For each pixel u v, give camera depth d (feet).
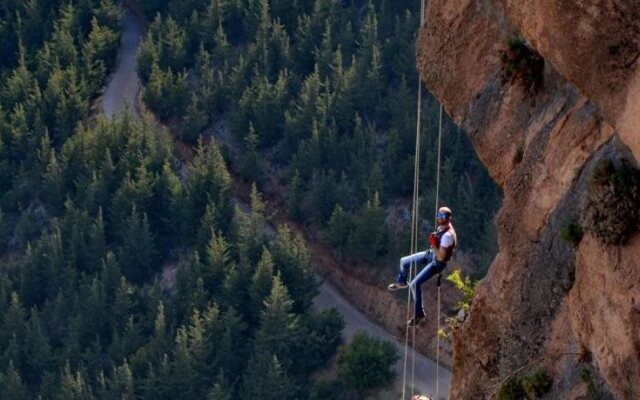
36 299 440.86
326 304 427.74
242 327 397.39
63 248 451.94
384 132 483.51
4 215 492.54
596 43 77.41
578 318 81.46
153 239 454.81
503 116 97.45
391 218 440.04
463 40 101.65
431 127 455.22
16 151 514.68
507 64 95.09
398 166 453.58
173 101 526.57
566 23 79.61
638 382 75.00
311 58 537.24
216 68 547.08
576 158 85.87
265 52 529.86
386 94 498.28
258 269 407.85
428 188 438.81
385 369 372.58
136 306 422.82
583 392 81.61
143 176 469.16
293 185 459.32
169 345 396.37
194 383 379.96
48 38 587.68
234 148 503.61
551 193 88.38
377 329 414.00
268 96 499.51
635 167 77.82
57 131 529.86
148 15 615.16
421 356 381.81
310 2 562.25
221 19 569.64
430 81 106.01
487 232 393.91
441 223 107.96
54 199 485.56
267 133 497.46
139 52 560.20
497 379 93.45
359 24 553.64
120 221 462.60
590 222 79.15
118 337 404.98
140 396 381.60
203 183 456.45
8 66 589.73
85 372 396.57
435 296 382.01
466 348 98.48
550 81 92.53
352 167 461.37
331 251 440.86
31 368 412.36
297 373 393.70
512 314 92.12
